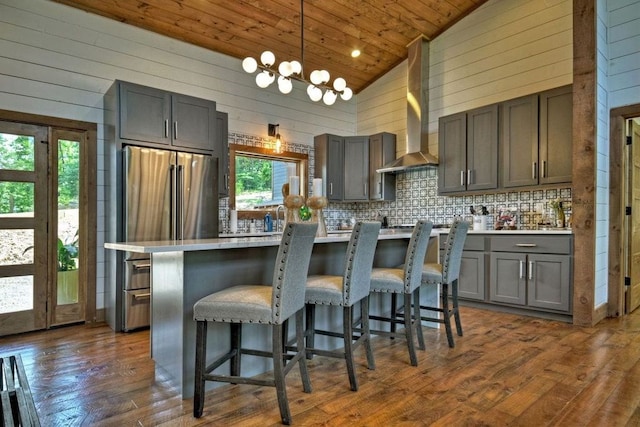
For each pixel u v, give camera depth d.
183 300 2.13
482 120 4.46
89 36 3.81
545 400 2.06
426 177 5.40
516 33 4.43
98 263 3.81
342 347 2.95
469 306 4.30
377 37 5.05
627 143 3.91
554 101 3.88
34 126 3.51
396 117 5.80
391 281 2.65
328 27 4.68
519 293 3.88
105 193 3.85
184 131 3.91
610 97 3.85
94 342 3.12
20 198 3.43
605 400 2.06
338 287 2.27
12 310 3.37
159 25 4.18
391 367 2.52
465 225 3.13
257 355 2.21
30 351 2.90
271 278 2.56
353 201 5.81
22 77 3.44
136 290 3.51
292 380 2.33
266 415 1.92
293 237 1.83
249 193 5.23
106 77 3.91
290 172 5.65
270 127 5.30
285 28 4.54
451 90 5.04
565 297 3.60
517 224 4.46
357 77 5.93
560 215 4.05
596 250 3.58
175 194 3.72
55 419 1.89
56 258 3.60
